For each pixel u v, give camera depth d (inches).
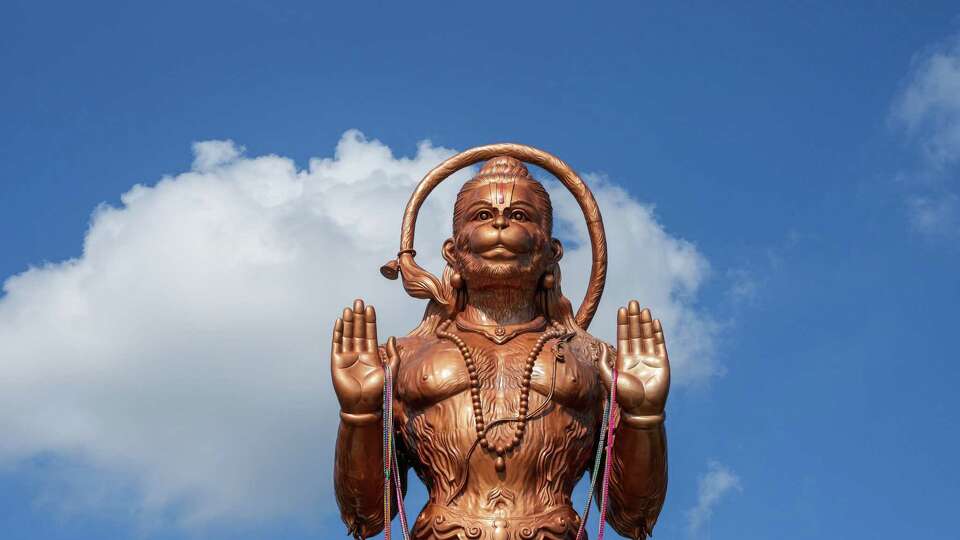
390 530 289.1
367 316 300.2
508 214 312.8
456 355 304.8
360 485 299.0
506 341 308.7
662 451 295.0
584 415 304.2
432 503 297.3
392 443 299.7
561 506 294.8
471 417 297.1
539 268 312.5
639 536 307.7
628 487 298.4
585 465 307.4
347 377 292.8
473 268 310.2
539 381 299.6
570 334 312.5
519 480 293.4
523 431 294.8
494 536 285.9
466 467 294.2
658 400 289.9
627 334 297.7
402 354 313.9
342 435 295.1
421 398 301.6
